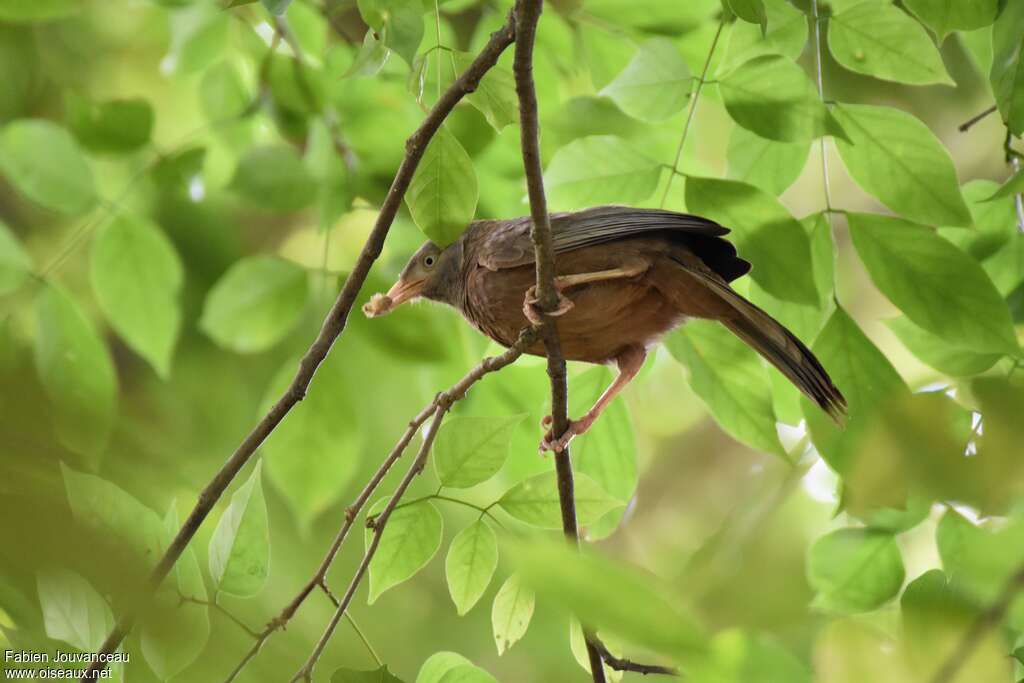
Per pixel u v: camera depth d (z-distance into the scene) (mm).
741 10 8492
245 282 11352
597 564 4000
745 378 10781
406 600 15844
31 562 5262
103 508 8008
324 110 13055
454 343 12016
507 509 8820
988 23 9133
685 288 9922
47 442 5973
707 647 3969
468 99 8500
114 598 5430
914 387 10562
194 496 12516
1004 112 9469
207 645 9984
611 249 10039
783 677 4949
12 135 11445
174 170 12289
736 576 7738
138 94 17031
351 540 15273
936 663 5938
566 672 15742
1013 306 11070
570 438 9055
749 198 9891
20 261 10547
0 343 9844
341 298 8641
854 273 19406
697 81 10422
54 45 16547
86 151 12070
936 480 6059
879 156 10195
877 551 10234
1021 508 7285
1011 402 6090
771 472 15625
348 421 10672
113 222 11516
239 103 13945
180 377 15477
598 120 13094
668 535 20125
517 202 13336
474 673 8648
